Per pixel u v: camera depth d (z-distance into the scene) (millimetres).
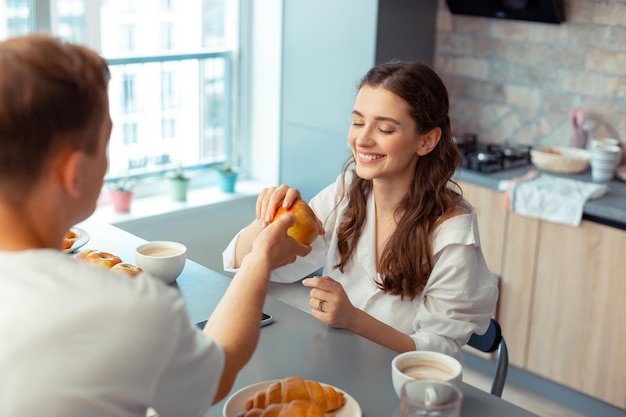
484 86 3859
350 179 2010
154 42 3857
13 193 886
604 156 3305
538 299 3260
